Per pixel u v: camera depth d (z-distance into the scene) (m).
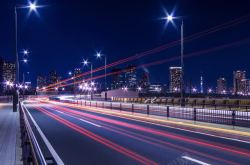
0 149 12.62
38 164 5.13
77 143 14.88
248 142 14.89
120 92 85.75
